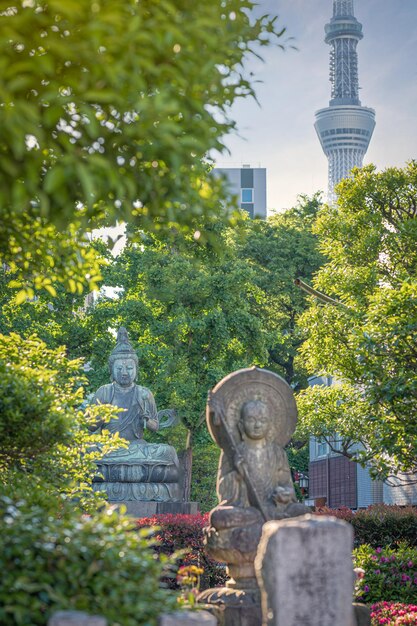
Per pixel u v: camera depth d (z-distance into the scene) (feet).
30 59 20.61
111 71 20.89
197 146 24.09
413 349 59.41
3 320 113.80
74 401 44.27
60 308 118.83
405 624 42.34
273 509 35.09
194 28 22.94
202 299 115.65
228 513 34.65
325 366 81.00
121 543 22.99
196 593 34.01
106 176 23.57
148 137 24.20
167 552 63.00
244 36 28.17
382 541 75.51
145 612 21.84
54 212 26.00
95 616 19.49
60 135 22.22
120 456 85.56
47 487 38.55
